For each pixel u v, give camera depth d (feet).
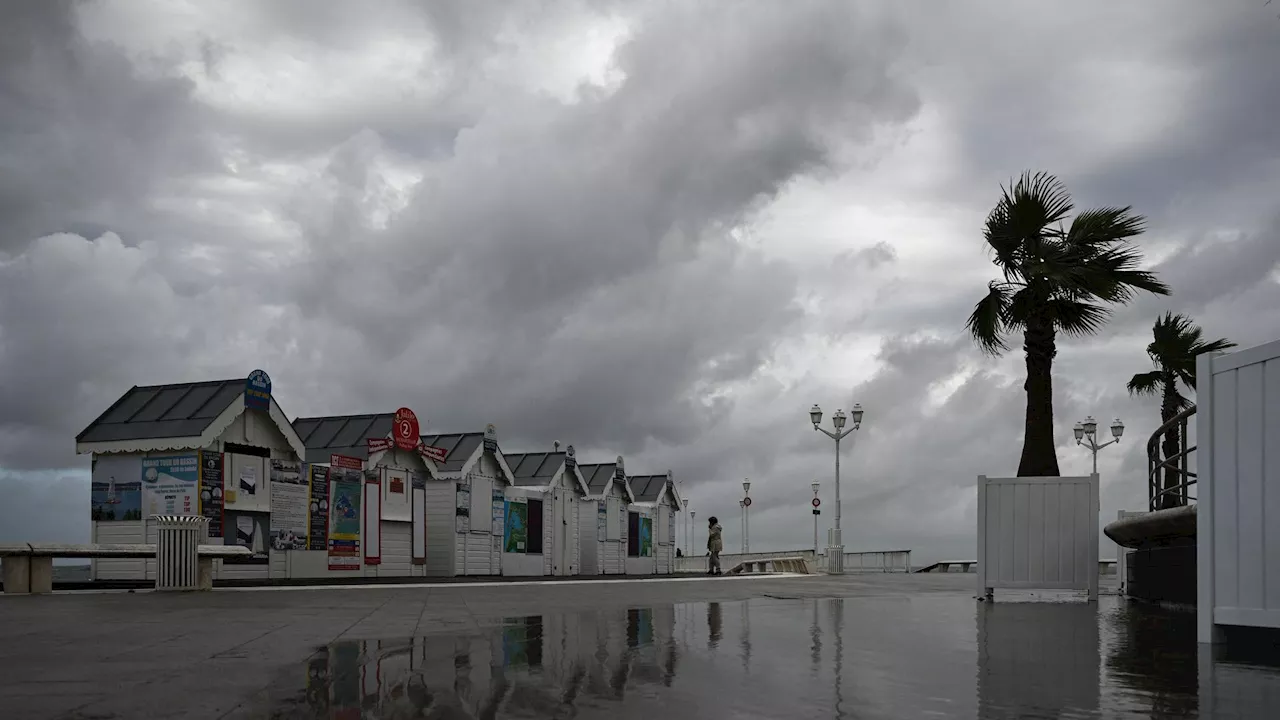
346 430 105.40
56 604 45.01
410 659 22.06
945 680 18.75
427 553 115.03
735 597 52.24
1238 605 24.52
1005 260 56.54
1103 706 15.84
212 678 19.08
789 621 33.63
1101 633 28.96
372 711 15.44
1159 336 91.25
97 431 82.84
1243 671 20.04
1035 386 55.57
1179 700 16.47
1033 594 56.44
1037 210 54.65
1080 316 55.98
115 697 16.84
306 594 55.98
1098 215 54.70
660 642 25.91
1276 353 23.63
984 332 56.65
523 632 29.04
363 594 56.13
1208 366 25.71
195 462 79.36
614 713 15.20
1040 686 18.01
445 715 15.07
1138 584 50.24
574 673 19.70
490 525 123.03
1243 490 24.56
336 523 95.25
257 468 85.61
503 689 17.60
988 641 26.37
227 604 44.80
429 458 109.81
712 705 15.90
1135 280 54.19
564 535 143.43
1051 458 55.01
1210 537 25.52
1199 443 25.90
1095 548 49.16
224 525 81.56
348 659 22.08
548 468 142.41
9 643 25.93
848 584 77.30
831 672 19.83
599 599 49.57
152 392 85.66
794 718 14.79
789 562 159.74
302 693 17.21
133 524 81.15
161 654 23.20
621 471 163.12
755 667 20.58
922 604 45.21
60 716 15.05
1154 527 42.50
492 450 122.72
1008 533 49.96
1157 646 25.20
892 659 22.08
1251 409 24.39
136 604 45.06
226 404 81.25
